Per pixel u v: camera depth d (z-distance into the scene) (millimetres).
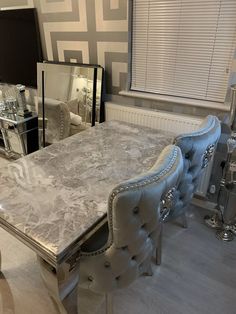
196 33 1735
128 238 882
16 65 2811
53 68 2453
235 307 1377
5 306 1385
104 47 2139
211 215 2021
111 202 795
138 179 806
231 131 1637
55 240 881
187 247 1757
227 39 1646
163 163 917
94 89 2217
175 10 1743
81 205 1048
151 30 1900
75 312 1090
